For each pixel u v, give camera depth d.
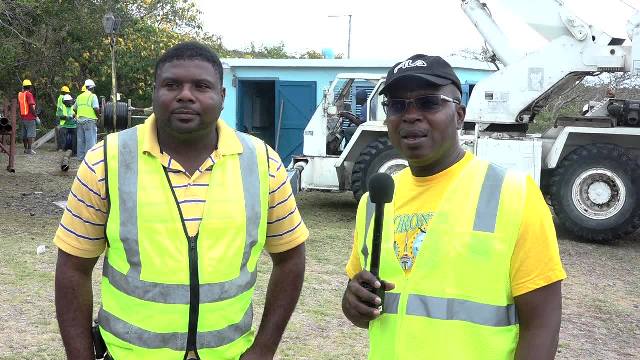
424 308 1.92
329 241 7.81
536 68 8.79
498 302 1.87
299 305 5.36
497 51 9.20
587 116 8.91
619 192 8.13
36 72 19.36
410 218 2.03
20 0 14.38
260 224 2.19
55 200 9.96
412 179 2.09
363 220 2.22
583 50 8.64
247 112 13.22
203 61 2.08
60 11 17.80
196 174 2.09
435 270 1.93
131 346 2.05
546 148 8.71
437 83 1.95
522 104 8.88
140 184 2.06
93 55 20.83
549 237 1.87
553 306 1.86
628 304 5.85
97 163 2.08
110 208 2.07
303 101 12.89
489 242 1.88
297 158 9.84
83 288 2.15
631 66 8.50
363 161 9.01
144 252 2.04
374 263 1.98
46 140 18.77
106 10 19.84
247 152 2.21
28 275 5.82
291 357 4.30
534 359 1.83
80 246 2.10
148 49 21.64
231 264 2.10
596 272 7.00
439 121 1.97
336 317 5.12
